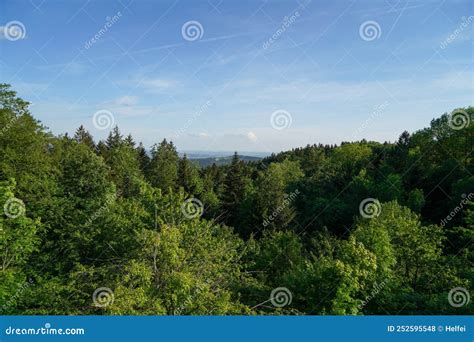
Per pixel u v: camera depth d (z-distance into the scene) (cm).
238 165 5291
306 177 6406
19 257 1638
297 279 1542
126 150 5388
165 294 1084
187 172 5634
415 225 2092
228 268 1397
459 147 4616
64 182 2708
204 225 1480
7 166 2712
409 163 5072
